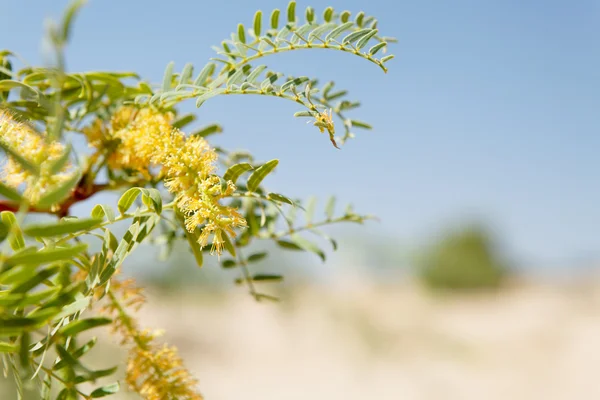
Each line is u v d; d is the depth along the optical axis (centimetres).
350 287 790
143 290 49
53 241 43
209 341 514
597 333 612
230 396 436
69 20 36
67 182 38
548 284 916
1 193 37
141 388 48
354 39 48
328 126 45
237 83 48
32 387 43
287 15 52
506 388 467
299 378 484
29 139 41
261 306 615
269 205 56
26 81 48
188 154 47
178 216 47
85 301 41
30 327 40
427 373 489
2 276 38
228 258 57
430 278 878
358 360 515
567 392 470
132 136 49
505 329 671
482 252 901
